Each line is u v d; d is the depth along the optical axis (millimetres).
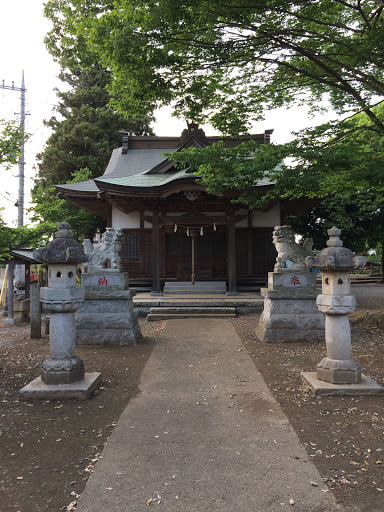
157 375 6617
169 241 17812
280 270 9180
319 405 5039
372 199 21594
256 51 8750
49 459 3797
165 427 4523
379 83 8492
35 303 10320
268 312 9234
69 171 26172
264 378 6352
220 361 7492
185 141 16844
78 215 22094
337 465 3605
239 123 10297
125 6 7574
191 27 7926
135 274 17344
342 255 5449
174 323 11945
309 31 8203
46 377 5566
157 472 3553
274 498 3137
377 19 8391
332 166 7844
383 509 2971
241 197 9992
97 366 7152
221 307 13383
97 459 3789
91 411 4988
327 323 5723
